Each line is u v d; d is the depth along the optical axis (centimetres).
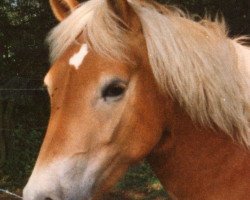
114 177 202
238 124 206
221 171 211
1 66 823
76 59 196
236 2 741
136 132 200
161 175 220
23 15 817
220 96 203
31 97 812
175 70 199
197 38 203
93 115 192
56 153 188
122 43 197
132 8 202
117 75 193
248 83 209
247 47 221
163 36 200
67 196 187
